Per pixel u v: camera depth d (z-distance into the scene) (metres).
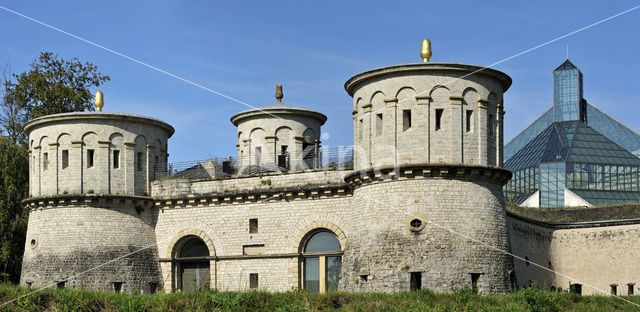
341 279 40.56
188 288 47.34
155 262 47.53
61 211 46.62
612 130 102.81
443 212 38.06
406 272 37.66
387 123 39.25
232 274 45.69
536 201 85.38
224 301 34.94
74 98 61.19
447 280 37.28
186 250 47.84
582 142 89.12
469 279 37.53
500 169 39.34
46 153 47.94
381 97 39.78
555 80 102.69
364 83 40.53
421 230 37.94
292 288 40.78
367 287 38.50
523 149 95.50
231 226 46.12
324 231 43.97
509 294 38.00
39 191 47.72
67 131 47.38
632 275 48.22
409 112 39.19
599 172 85.69
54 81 61.59
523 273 45.69
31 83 60.72
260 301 35.25
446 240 37.75
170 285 47.16
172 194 47.69
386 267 38.06
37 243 47.00
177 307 35.06
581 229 50.19
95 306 35.84
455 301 35.28
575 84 101.44
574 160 85.88
